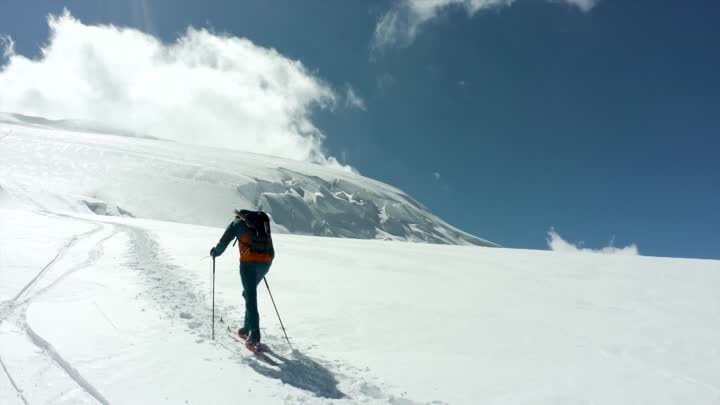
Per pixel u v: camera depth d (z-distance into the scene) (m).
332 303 8.19
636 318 8.09
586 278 12.91
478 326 7.12
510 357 5.68
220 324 6.43
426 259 16.42
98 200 85.38
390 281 11.07
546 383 4.84
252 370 4.68
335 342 6.03
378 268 13.50
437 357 5.59
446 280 11.74
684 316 8.38
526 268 14.77
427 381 4.80
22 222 19.47
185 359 4.72
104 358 4.53
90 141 132.88
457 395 4.47
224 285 9.20
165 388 3.94
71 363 4.31
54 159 104.62
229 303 7.75
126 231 21.05
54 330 5.25
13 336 5.09
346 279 10.96
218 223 102.88
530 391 4.61
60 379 4.04
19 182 74.81
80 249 12.96
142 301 7.14
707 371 5.39
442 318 7.52
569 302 9.44
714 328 7.47
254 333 5.38
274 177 167.00
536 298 9.73
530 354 5.84
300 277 10.90
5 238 13.62
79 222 23.92
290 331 6.41
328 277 11.14
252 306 5.54
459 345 6.11
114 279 8.80
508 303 9.08
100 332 5.34
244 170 158.38
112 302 6.85
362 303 8.31
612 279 12.78
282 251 16.77
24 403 3.53
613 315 8.29
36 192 66.56
